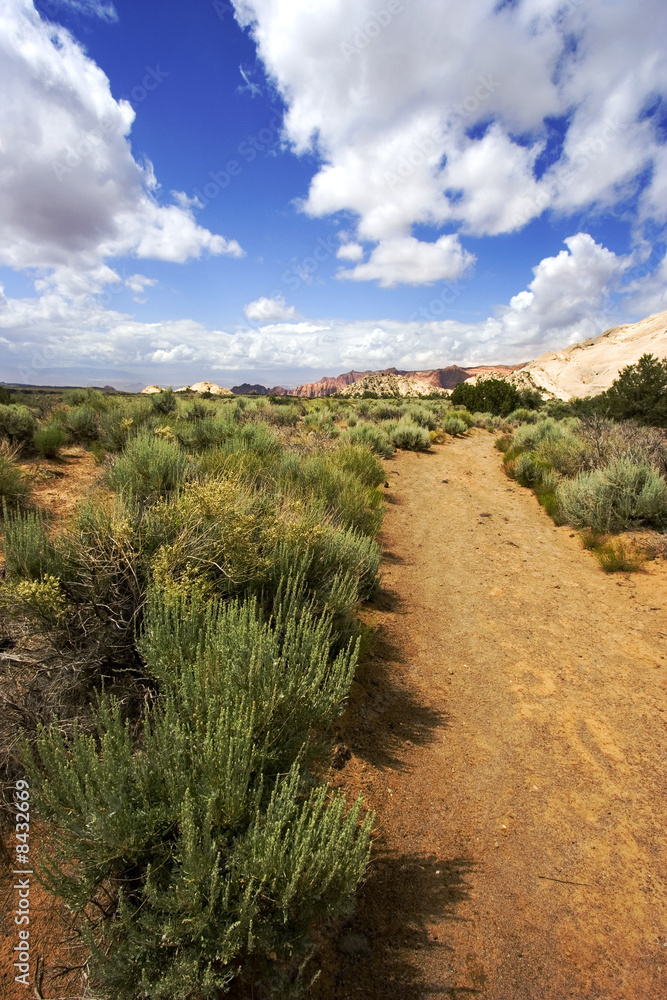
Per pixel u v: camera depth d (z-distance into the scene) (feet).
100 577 10.31
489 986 6.91
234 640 8.54
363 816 9.43
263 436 35.63
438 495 38.40
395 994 6.64
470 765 11.23
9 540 11.46
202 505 12.43
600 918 7.95
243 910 5.62
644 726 12.73
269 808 6.42
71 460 32.30
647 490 27.66
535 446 53.36
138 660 10.07
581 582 22.47
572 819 9.87
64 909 6.48
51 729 6.89
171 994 5.28
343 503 24.06
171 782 6.33
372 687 13.67
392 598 19.85
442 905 7.99
